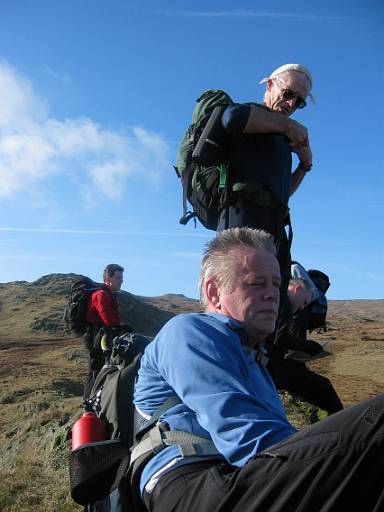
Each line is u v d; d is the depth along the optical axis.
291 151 3.07
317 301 3.62
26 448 9.54
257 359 2.15
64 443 8.62
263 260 2.22
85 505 2.42
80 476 2.22
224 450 1.82
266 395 2.03
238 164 2.88
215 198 3.01
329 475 1.53
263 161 2.89
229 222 2.90
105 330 5.86
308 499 1.54
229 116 2.78
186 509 1.75
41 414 11.31
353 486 1.51
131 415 2.39
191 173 3.10
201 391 1.93
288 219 3.10
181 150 3.14
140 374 2.30
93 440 2.38
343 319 81.50
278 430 1.79
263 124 2.79
